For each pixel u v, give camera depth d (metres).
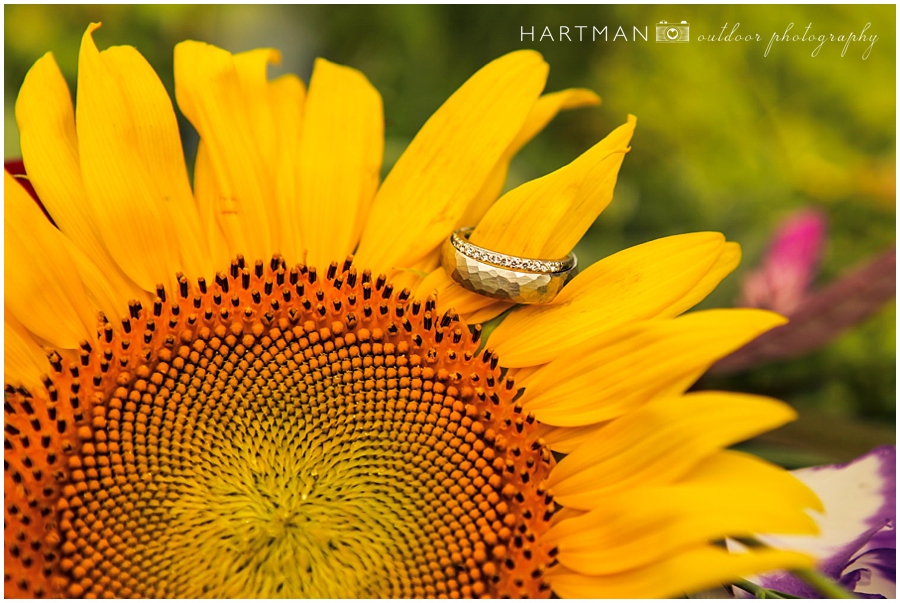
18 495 0.23
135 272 0.25
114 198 0.24
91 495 0.23
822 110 0.35
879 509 0.25
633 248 0.25
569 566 0.23
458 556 0.24
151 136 0.25
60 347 0.24
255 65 0.26
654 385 0.23
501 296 0.25
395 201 0.26
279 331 0.25
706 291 0.24
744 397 0.22
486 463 0.24
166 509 0.24
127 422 0.24
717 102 0.35
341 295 0.25
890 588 0.25
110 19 0.35
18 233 0.24
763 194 0.34
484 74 0.26
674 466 0.22
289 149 0.26
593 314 0.24
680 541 0.22
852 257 0.34
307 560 0.24
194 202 0.25
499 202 0.25
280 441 0.24
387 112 0.34
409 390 0.25
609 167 0.25
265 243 0.25
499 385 0.25
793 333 0.29
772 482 0.22
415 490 0.24
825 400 0.31
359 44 0.35
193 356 0.24
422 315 0.25
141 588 0.23
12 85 0.33
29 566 0.23
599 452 0.24
